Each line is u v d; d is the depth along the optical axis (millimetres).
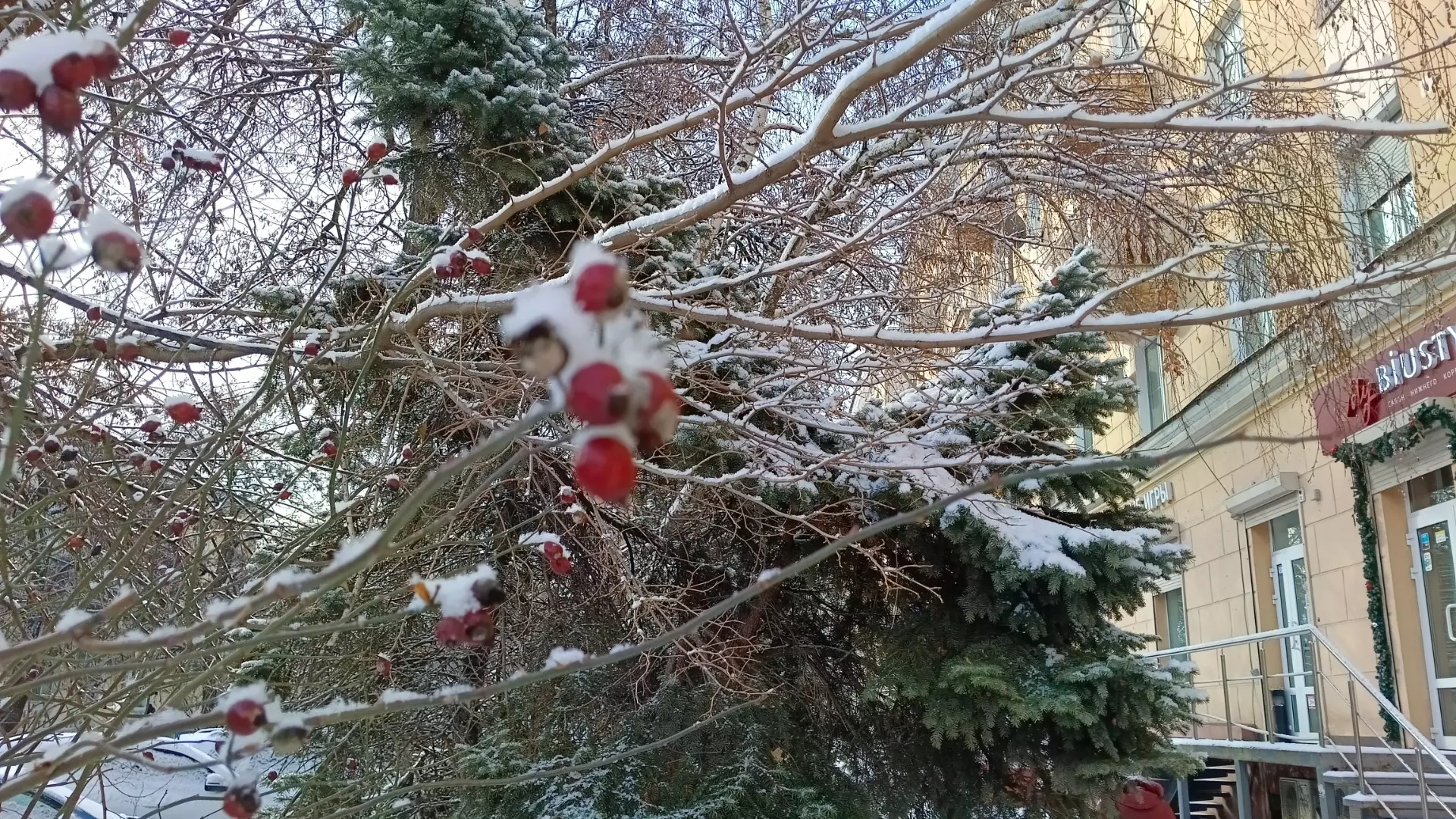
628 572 4734
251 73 6145
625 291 742
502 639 5262
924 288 5430
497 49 5082
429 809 5363
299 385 4582
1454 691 8078
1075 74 5293
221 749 1874
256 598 1238
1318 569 9875
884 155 5613
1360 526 8922
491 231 3912
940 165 5262
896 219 5547
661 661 5297
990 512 4781
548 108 5047
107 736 1969
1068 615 4934
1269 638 8195
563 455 4777
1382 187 7359
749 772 4555
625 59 6641
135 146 4512
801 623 5773
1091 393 5230
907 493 4828
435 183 5160
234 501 3990
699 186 7188
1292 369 7023
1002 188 5719
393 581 4887
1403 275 3135
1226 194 5281
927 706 4742
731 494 4867
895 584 4688
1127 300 6238
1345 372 6531
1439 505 8258
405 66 4926
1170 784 10125
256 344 3988
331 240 4816
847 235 5215
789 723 5102
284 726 1337
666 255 5230
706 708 4836
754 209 5352
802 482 4566
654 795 4590
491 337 4875
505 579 5344
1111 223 6098
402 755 5133
